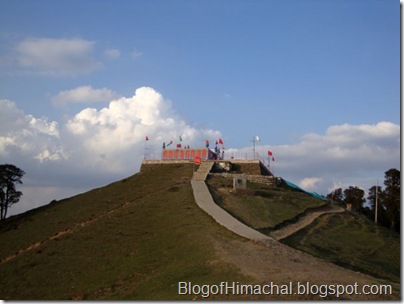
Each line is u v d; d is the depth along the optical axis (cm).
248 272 3550
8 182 8756
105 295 4038
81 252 5291
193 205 6312
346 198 10944
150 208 6506
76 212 7200
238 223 5394
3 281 4897
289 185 8862
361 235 6475
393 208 9862
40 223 7050
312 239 5588
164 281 3875
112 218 6294
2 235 6900
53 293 4369
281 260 4019
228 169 9181
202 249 4456
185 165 9369
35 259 5309
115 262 4834
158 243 5081
